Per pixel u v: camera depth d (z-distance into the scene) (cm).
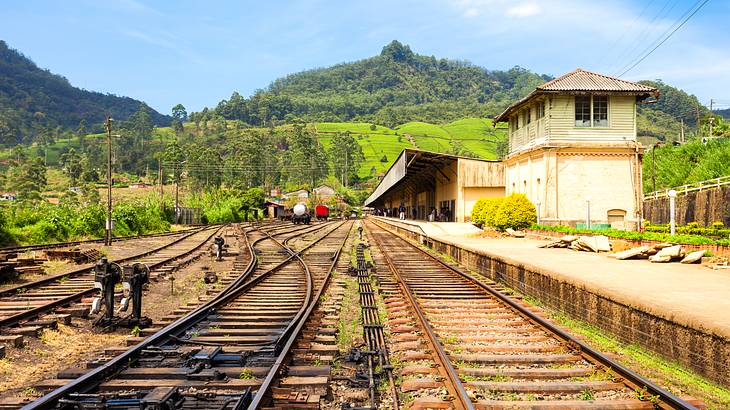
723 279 1021
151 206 4475
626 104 2534
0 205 2919
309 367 643
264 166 11381
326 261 1920
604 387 580
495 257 1486
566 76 2650
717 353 602
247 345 759
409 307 1046
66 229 2919
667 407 509
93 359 699
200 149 10769
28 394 577
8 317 862
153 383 587
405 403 554
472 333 846
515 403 527
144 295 1230
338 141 13675
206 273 1458
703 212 2362
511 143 3206
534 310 1034
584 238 1672
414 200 6228
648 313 738
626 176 2514
